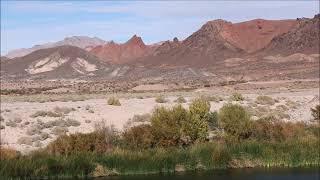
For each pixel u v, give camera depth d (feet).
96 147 94.07
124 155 90.94
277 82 493.36
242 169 92.79
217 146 96.02
